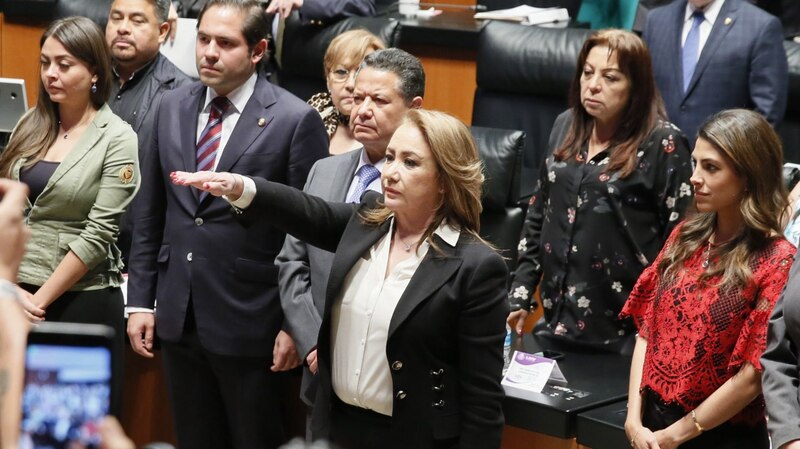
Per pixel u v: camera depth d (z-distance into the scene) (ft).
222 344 17.53
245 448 18.08
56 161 18.06
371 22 26.55
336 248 13.98
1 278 6.03
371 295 13.28
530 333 19.03
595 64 17.54
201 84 18.31
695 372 13.99
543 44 24.90
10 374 5.46
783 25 28.12
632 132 17.71
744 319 13.76
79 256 17.61
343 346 13.44
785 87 22.50
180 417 18.53
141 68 23.21
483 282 12.96
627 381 16.74
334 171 16.79
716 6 23.08
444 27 27.91
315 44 26.73
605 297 18.06
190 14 29.04
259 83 18.07
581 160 18.21
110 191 17.98
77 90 18.01
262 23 17.88
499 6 31.71
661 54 23.56
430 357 13.03
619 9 30.30
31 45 31.58
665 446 14.06
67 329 6.07
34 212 17.95
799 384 12.85
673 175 17.42
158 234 18.52
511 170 20.86
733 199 13.92
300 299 16.67
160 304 17.95
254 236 17.56
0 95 23.71
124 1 22.97
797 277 12.80
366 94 16.14
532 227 19.12
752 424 13.98
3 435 5.38
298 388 18.69
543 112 25.17
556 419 15.37
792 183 18.63
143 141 22.58
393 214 13.60
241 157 17.56
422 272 13.03
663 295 14.52
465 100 28.17
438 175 13.10
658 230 17.76
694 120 22.94
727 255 13.91
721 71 22.66
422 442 13.07
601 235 17.88
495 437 13.25
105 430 5.50
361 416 13.50
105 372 6.10
